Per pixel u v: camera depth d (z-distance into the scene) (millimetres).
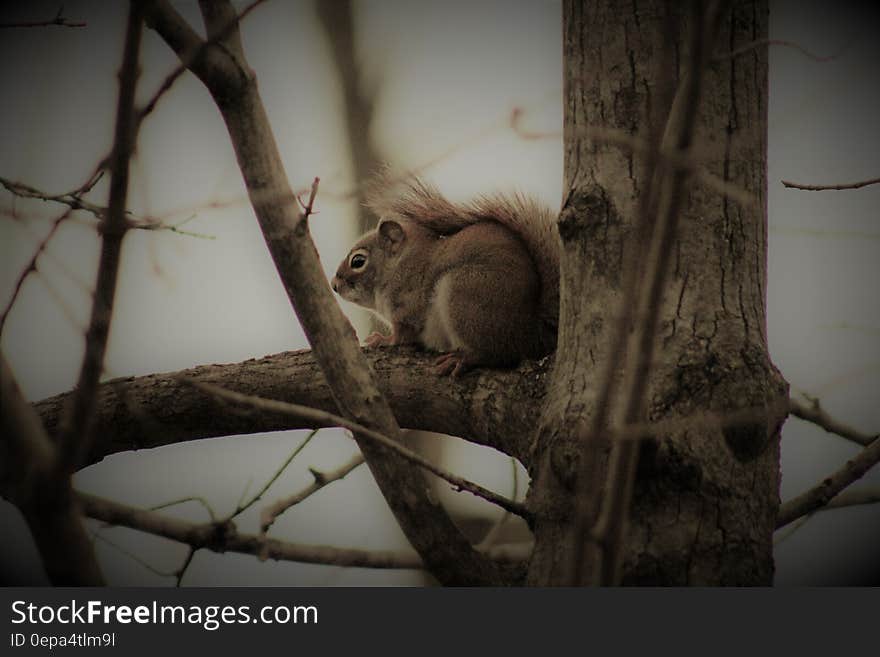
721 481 5516
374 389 6203
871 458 6918
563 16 6688
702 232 6043
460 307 8750
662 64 3953
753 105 6277
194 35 5461
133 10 4148
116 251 4383
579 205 6230
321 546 6766
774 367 5961
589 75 6371
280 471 6531
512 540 11211
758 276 6137
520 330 8695
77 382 4398
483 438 7383
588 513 4246
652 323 4008
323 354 6156
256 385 7512
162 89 4441
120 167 4316
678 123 3855
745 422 5629
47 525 4477
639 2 6324
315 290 6035
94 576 4555
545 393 7086
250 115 5688
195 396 7527
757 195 6211
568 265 6289
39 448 4457
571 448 5664
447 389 7465
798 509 6859
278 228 5898
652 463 5512
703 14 3775
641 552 5371
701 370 5703
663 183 4188
